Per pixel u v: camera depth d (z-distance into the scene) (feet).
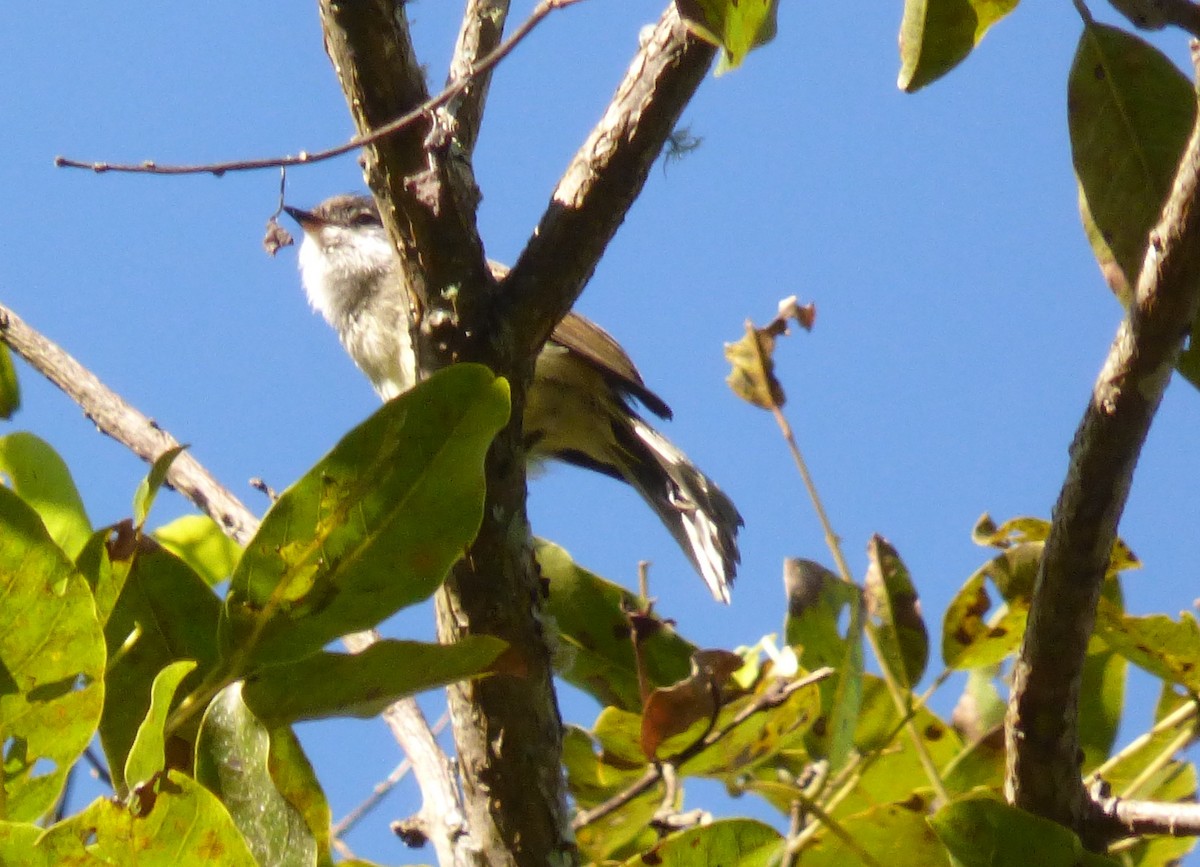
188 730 14.42
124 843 10.69
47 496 16.84
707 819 16.48
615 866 16.79
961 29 15.98
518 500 17.22
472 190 17.22
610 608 22.00
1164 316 14.48
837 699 15.84
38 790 12.25
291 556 13.17
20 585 12.31
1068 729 16.89
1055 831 15.24
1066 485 15.74
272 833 11.75
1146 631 18.26
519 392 17.22
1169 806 17.04
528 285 17.21
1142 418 14.99
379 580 13.30
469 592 17.04
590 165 17.42
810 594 17.87
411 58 16.69
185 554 20.22
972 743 19.38
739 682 20.80
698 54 17.26
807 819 17.12
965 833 15.31
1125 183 16.08
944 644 19.02
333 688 13.75
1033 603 16.47
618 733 19.03
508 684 17.03
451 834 17.07
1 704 12.26
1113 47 15.89
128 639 14.82
